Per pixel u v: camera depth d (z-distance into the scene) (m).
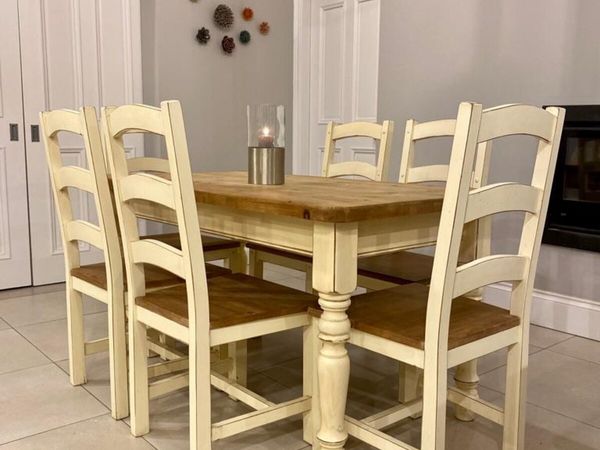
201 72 4.16
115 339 1.95
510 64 3.07
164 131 1.49
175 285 1.97
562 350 2.69
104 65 3.73
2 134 3.43
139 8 3.82
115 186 1.73
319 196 1.64
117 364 1.96
